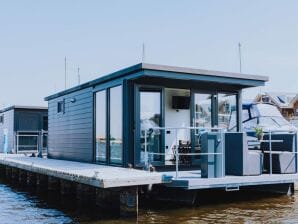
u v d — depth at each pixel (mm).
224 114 11695
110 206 8797
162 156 10695
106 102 11672
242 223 7414
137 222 7629
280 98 44188
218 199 9867
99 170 9625
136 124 10438
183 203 9109
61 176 9602
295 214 8148
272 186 10398
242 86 11867
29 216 8758
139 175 8195
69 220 8195
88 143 13008
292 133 10367
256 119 15203
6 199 11438
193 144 11094
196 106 11258
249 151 9594
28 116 21875
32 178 14164
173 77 10039
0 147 24453
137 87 10492
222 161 8852
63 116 15500
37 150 21234
